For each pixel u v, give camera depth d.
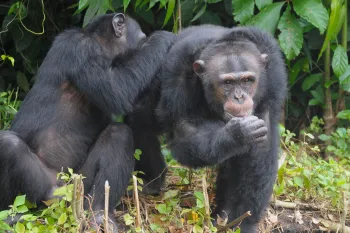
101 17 13.97
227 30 12.89
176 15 16.83
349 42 18.47
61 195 11.65
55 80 12.99
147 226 12.06
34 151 12.57
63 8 19.11
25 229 11.27
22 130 12.79
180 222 12.00
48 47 19.19
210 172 14.66
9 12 16.94
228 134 11.33
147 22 18.80
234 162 12.48
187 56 12.18
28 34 18.45
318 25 15.44
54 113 12.84
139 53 13.31
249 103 11.62
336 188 13.70
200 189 14.26
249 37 12.46
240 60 11.84
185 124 12.16
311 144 18.36
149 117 13.58
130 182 13.27
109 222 11.74
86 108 13.12
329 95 17.98
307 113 19.36
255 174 12.23
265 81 12.19
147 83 13.20
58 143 12.71
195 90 12.26
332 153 17.30
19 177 11.77
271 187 12.42
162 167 14.09
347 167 15.87
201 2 17.09
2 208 11.97
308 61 17.89
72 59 12.95
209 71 11.94
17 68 19.42
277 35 17.77
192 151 11.84
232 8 16.75
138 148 13.86
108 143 12.18
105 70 12.88
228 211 12.64
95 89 12.76
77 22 19.17
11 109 16.09
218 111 12.14
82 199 11.27
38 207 12.32
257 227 12.74
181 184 14.27
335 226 13.24
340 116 17.16
